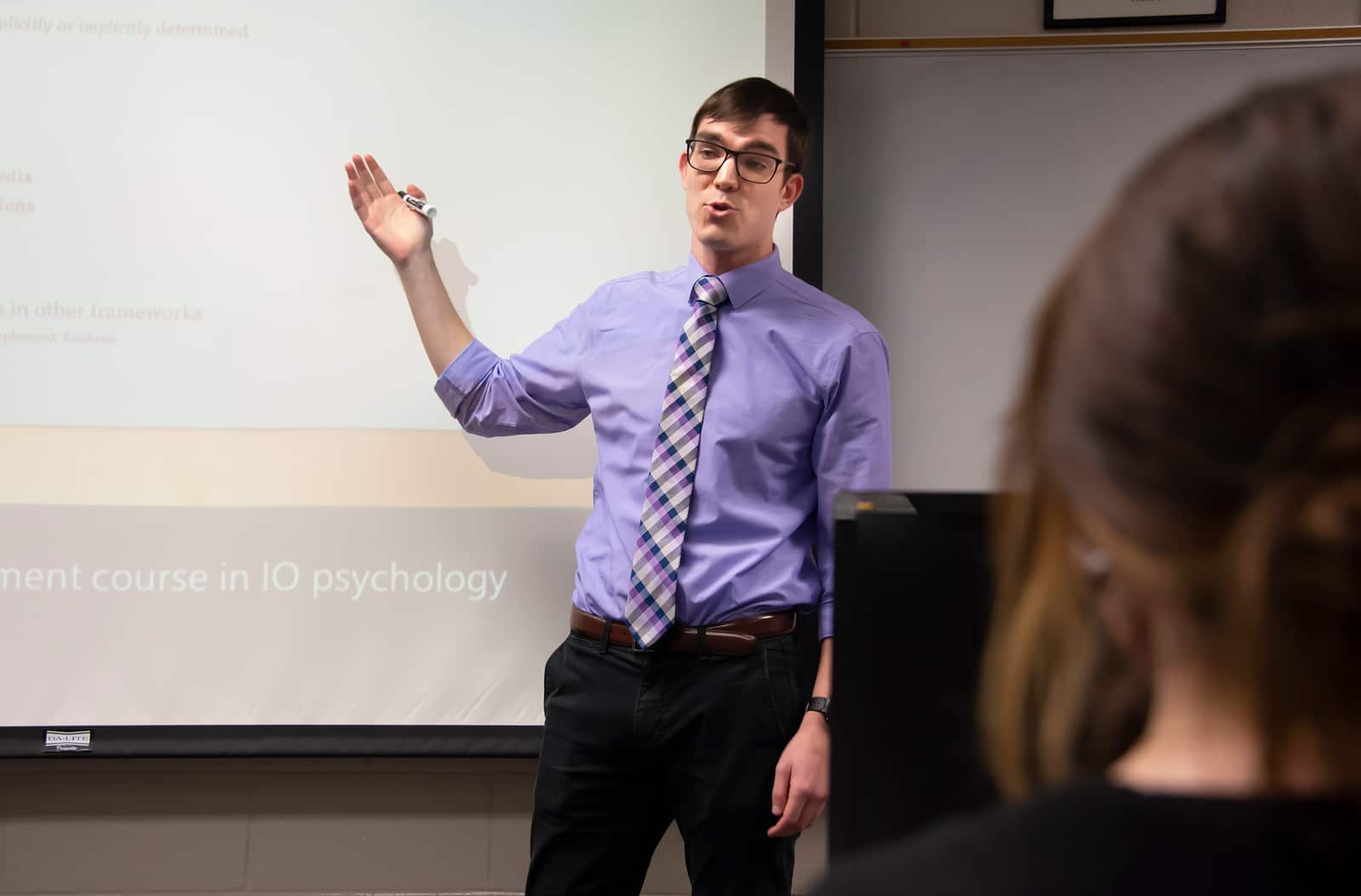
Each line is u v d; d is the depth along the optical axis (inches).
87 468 89.7
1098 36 97.5
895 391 98.4
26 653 89.0
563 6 91.2
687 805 68.8
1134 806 13.5
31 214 90.3
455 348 85.0
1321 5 95.8
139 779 93.5
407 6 91.1
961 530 29.3
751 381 71.7
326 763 93.7
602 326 78.0
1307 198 12.4
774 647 69.1
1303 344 11.8
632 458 73.0
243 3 91.1
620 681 69.3
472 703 89.5
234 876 93.4
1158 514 12.6
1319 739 12.4
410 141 90.9
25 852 92.8
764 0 90.6
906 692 29.0
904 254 98.7
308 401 90.4
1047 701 15.9
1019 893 13.3
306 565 89.8
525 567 90.0
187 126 90.8
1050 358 14.5
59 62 90.5
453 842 93.7
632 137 90.7
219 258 90.6
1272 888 12.8
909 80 98.8
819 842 92.8
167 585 89.6
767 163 72.4
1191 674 13.8
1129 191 14.6
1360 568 11.6
